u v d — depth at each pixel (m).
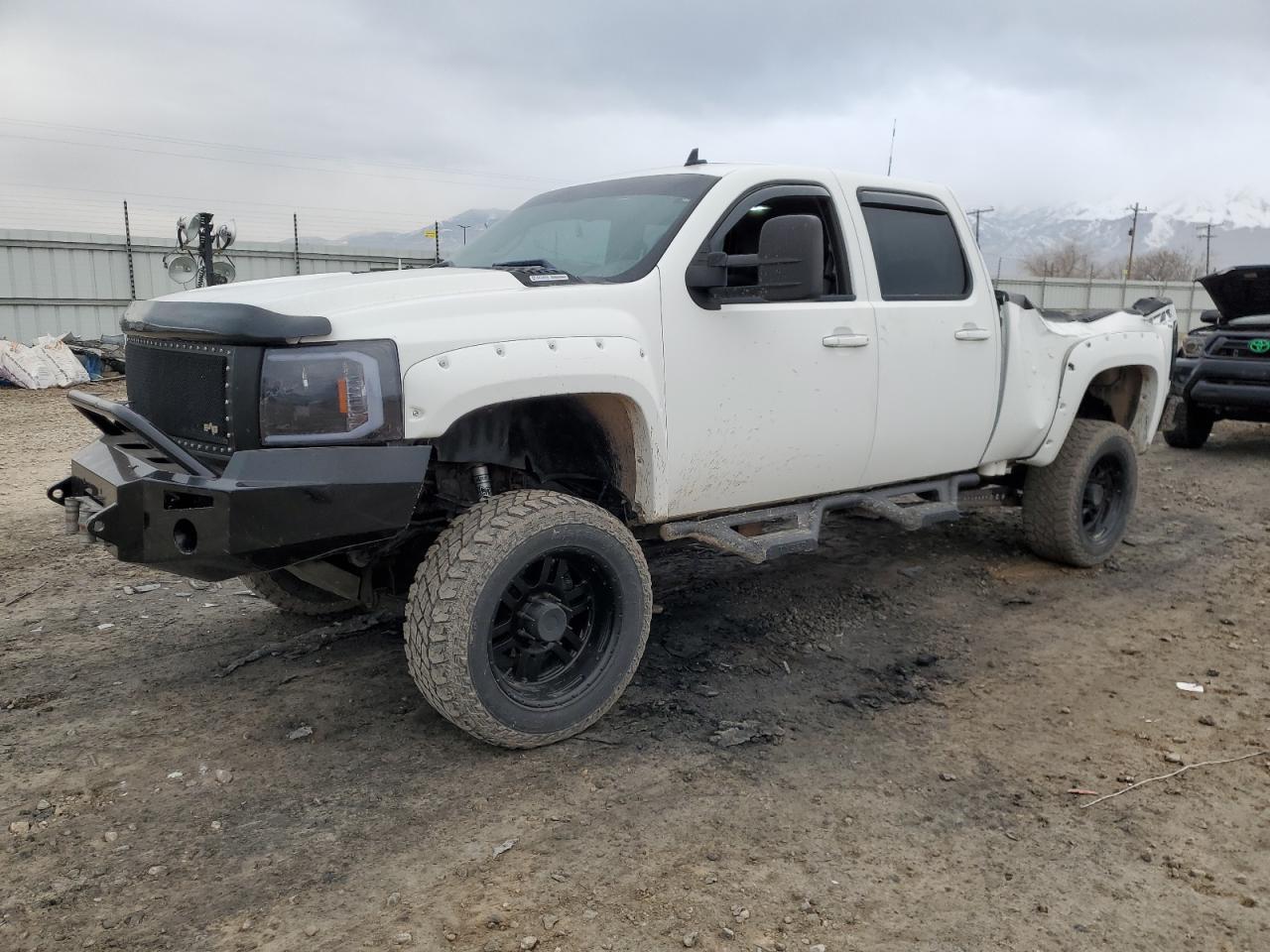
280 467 2.88
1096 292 38.78
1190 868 2.76
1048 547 5.64
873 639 4.59
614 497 3.91
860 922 2.48
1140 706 3.87
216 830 2.85
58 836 2.81
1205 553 6.16
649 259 3.64
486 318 3.16
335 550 3.04
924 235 4.69
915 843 2.86
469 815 2.96
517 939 2.38
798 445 4.08
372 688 3.88
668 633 4.59
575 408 3.64
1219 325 10.13
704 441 3.75
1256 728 3.68
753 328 3.84
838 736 3.56
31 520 6.64
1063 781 3.25
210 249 14.98
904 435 4.51
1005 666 4.29
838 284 4.27
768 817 2.98
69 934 2.39
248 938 2.38
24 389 16.61
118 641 4.39
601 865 2.71
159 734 3.47
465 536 3.16
